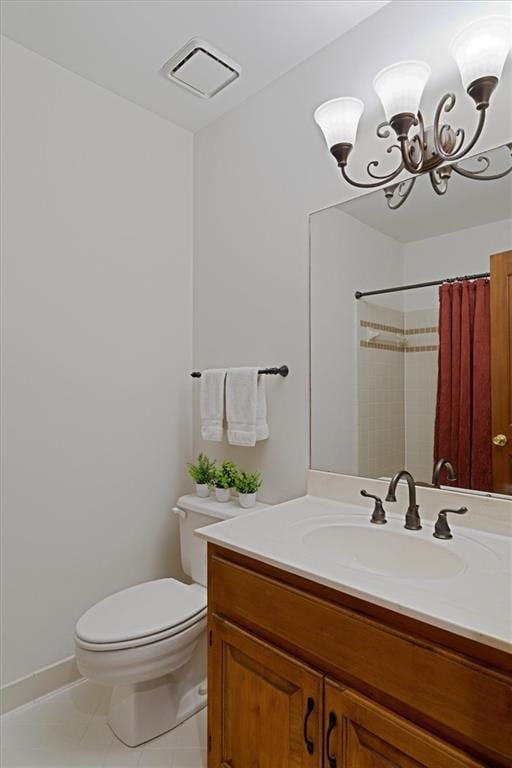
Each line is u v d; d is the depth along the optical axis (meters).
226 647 1.25
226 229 2.14
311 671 1.03
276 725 1.11
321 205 1.74
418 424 1.46
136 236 2.11
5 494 1.69
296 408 1.81
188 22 1.62
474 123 1.34
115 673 1.38
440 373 1.42
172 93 2.02
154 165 2.18
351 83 1.64
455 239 1.39
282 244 1.88
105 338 1.99
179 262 2.28
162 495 2.19
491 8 1.30
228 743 1.25
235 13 1.58
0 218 1.69
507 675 0.75
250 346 2.01
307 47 1.74
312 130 1.78
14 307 1.72
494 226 1.31
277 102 1.91
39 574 1.78
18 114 1.74
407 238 1.49
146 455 2.13
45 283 1.81
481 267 1.34
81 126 1.92
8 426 1.70
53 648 1.81
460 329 1.38
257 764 1.16
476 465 1.33
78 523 1.90
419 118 1.32
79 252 1.91
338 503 1.62
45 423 1.80
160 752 1.49
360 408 1.60
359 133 1.61
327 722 1.00
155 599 1.64
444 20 1.40
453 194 1.39
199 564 1.87
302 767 1.04
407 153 1.38
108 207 2.01
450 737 0.81
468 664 0.79
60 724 1.62
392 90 1.26
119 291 2.04
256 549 1.17
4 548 1.69
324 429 1.71
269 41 1.71
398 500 1.48
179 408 2.27
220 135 2.18
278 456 1.88
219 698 1.27
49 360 1.82
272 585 1.13
